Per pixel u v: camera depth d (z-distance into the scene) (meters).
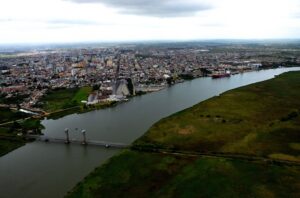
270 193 132.50
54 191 150.75
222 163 163.00
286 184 139.38
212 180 145.38
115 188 145.75
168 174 156.12
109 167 167.62
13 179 166.25
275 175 147.50
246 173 150.62
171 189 141.12
